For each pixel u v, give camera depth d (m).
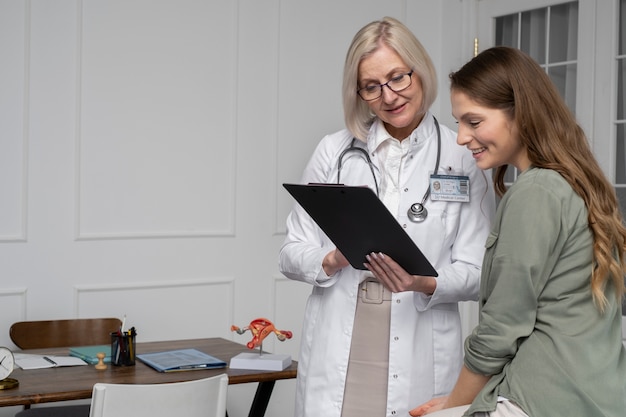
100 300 4.18
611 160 4.21
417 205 2.20
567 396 1.47
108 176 4.20
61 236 4.07
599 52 4.27
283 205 4.72
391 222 1.83
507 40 4.81
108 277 4.20
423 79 2.14
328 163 2.37
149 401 2.37
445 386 2.21
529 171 1.57
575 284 1.51
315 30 4.80
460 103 1.65
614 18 4.20
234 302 4.57
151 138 4.31
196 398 2.45
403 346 2.15
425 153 2.25
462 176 2.23
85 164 4.14
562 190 1.52
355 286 2.21
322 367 2.21
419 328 2.18
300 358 2.33
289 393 4.70
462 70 1.66
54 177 4.05
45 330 3.66
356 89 2.21
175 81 4.37
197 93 4.44
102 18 4.16
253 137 4.61
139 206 4.29
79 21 4.09
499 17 4.86
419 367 2.17
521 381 1.51
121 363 2.88
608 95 4.23
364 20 4.97
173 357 2.96
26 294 3.99
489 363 1.56
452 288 2.12
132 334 2.92
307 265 2.26
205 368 2.85
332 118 4.88
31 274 4.00
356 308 2.21
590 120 4.31
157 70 4.32
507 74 1.59
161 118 4.34
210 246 4.49
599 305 1.50
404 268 2.00
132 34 4.25
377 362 2.17
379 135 2.26
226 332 4.55
